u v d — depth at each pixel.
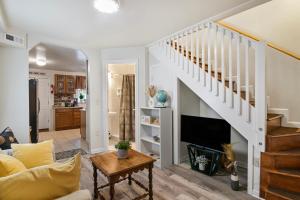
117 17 2.58
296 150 2.27
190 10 2.41
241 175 2.93
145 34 3.31
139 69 4.00
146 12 2.44
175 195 2.36
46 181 1.10
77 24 2.82
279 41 3.01
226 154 2.78
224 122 2.76
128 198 2.31
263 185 2.24
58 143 4.98
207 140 2.99
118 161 2.22
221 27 2.62
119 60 4.13
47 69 6.93
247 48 2.36
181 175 2.96
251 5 2.25
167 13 2.48
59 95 7.37
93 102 4.16
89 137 4.18
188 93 3.59
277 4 3.01
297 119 2.83
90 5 2.22
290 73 2.88
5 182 1.03
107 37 3.45
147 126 3.96
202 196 2.34
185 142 3.52
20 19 2.61
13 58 3.08
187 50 3.09
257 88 2.28
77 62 5.59
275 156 2.14
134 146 4.48
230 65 2.55
